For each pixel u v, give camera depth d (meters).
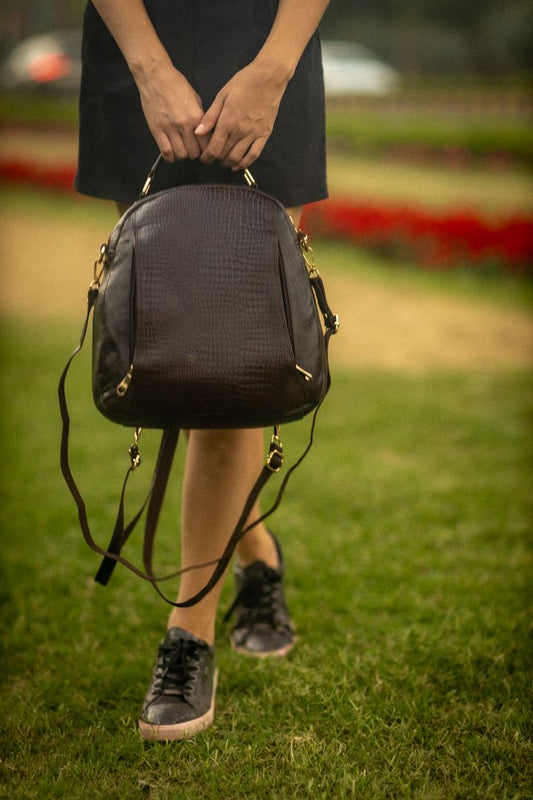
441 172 13.95
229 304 1.43
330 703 1.78
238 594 2.04
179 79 1.53
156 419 1.46
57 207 10.38
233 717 1.76
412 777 1.56
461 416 3.80
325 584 2.35
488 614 2.12
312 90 1.68
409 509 2.86
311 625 2.12
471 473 3.19
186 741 1.68
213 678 1.79
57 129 18.14
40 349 4.78
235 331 1.43
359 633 2.08
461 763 1.60
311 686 1.84
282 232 1.50
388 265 7.37
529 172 13.86
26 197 10.92
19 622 2.13
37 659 1.98
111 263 1.51
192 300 1.43
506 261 6.77
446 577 2.36
